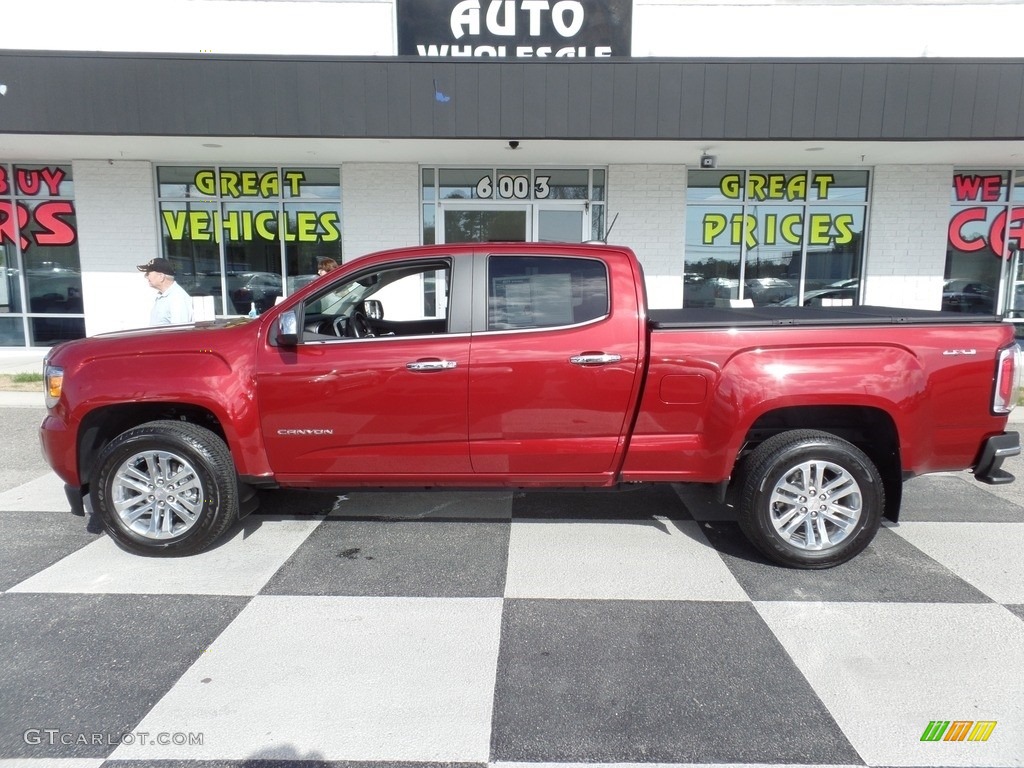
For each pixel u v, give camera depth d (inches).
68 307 455.2
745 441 161.0
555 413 155.6
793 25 402.3
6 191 439.2
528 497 204.7
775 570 153.8
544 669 115.9
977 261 438.0
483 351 154.6
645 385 153.6
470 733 99.8
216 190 431.2
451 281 158.2
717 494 157.3
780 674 114.2
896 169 419.5
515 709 105.3
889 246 427.8
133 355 158.2
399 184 421.7
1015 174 427.5
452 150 380.8
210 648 121.7
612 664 117.3
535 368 153.6
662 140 338.0
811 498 151.3
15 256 447.2
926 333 150.1
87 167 424.8
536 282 158.2
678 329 152.6
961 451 153.5
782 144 356.2
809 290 437.4
